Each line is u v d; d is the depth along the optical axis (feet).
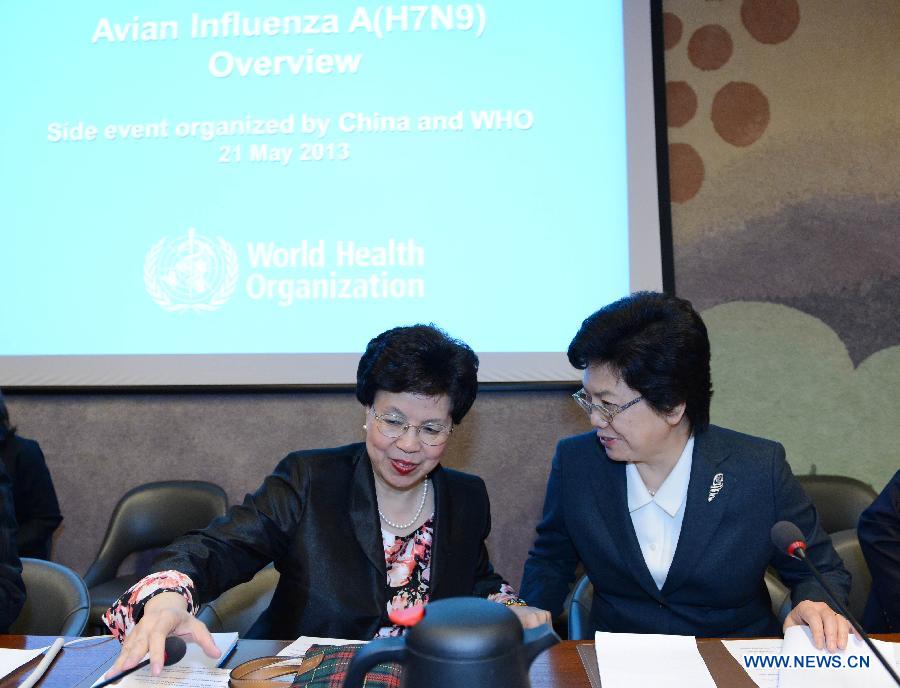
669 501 4.85
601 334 4.50
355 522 4.62
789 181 9.41
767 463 4.88
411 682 2.18
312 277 9.19
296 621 4.44
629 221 9.08
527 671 2.26
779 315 9.32
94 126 9.36
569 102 9.23
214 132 9.32
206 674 3.58
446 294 9.16
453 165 9.23
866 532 5.13
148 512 8.45
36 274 9.25
